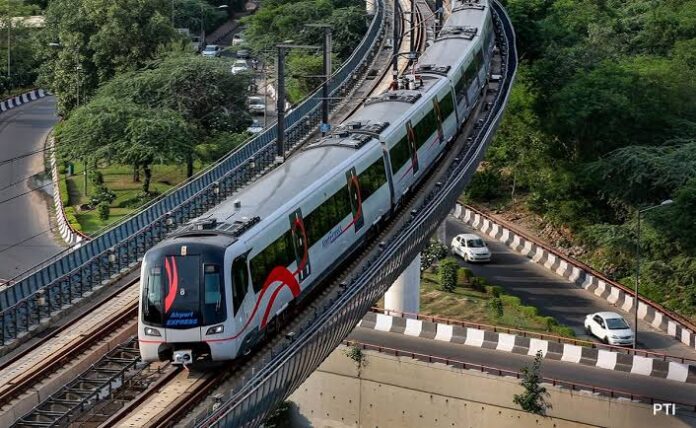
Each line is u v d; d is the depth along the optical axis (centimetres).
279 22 13962
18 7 15850
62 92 11950
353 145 5500
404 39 11425
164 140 9600
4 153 11988
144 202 9512
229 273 4122
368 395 6688
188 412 4000
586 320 7356
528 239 8962
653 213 8588
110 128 9775
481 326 6956
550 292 8119
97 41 11456
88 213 9550
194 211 6594
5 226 9562
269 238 4459
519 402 6097
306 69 12144
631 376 6362
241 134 10362
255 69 12725
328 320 4238
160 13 11781
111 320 5031
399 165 5903
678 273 8244
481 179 10344
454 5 10012
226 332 4094
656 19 12194
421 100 6519
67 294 5356
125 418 3975
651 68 10262
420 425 6538
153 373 4388
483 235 9419
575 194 9656
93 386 4422
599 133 9800
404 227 5547
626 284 8344
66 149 9900
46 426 4069
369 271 4722
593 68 10638
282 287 4522
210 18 17225
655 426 5884
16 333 4959
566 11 12669
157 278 4112
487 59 8750
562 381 6166
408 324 7006
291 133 7956
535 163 10150
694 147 9156
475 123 7756
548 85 10312
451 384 6400
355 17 13650
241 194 4862
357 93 9406
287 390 4106
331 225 5019
